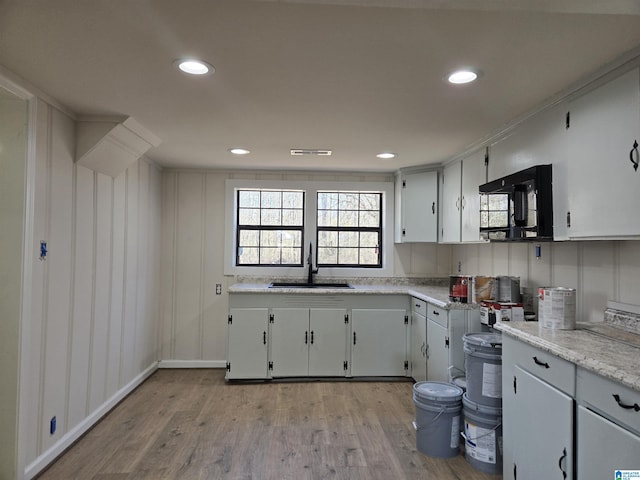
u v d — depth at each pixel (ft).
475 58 5.97
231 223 14.82
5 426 6.92
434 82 6.84
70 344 8.65
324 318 13.19
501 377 7.80
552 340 5.93
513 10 4.50
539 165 7.79
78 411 9.03
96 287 9.79
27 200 7.15
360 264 15.55
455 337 10.00
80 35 5.42
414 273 15.24
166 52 5.87
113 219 10.67
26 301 7.13
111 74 6.66
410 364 13.24
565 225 7.05
